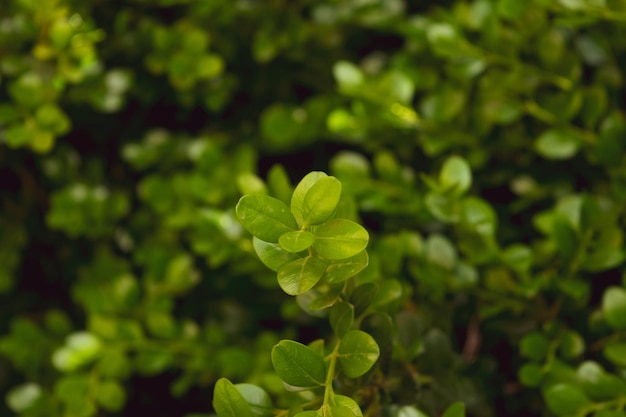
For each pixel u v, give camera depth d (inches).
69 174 29.2
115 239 30.0
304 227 15.9
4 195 30.4
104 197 27.2
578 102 22.1
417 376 19.2
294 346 16.0
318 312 18.1
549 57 22.6
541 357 20.3
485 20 22.7
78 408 22.9
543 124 23.9
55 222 26.8
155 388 28.7
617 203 21.7
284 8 27.5
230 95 30.4
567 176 23.7
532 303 21.3
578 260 20.6
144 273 28.4
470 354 22.4
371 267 19.7
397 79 23.7
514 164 24.3
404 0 29.2
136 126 31.4
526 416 23.2
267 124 25.9
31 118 24.3
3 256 28.5
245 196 15.9
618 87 23.5
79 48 25.6
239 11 27.5
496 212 24.8
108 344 23.6
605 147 21.6
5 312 30.5
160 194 25.6
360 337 16.5
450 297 22.4
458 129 23.9
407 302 21.7
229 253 23.2
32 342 25.8
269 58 27.0
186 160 28.0
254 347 24.0
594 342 21.2
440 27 23.3
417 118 23.6
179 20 30.8
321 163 29.7
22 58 25.4
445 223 24.0
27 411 24.0
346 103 26.2
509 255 20.9
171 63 25.9
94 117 30.5
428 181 21.0
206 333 24.4
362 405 17.8
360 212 26.1
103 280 27.3
